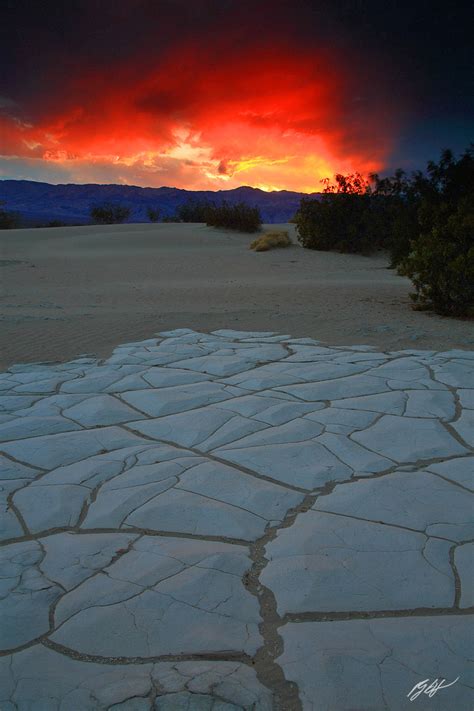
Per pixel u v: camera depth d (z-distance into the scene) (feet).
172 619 8.59
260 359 24.80
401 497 12.38
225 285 53.83
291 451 14.88
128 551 10.46
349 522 11.36
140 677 7.52
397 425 16.51
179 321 35.29
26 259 75.92
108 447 15.52
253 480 13.28
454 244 36.29
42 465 14.44
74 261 74.59
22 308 40.93
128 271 66.95
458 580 9.50
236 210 112.06
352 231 83.25
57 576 9.70
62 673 7.61
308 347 27.43
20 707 7.07
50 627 8.46
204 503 12.21
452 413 17.49
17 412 18.58
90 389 20.92
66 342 30.07
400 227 63.98
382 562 9.98
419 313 37.81
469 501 12.21
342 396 19.24
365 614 8.70
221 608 8.82
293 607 8.85
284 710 7.03
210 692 7.26
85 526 11.46
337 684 7.38
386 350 26.71
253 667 7.69
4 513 12.02
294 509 11.97
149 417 17.80
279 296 45.44
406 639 8.14
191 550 10.41
